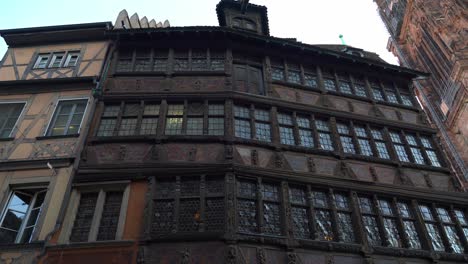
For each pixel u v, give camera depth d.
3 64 13.39
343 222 10.52
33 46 13.98
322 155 11.68
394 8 50.22
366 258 9.79
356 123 13.24
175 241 8.88
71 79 12.43
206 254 8.66
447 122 34.16
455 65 33.16
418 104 15.09
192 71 12.76
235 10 16.95
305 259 9.22
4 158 10.74
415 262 10.28
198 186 10.02
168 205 9.66
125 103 11.91
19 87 12.57
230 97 12.01
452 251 10.92
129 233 9.11
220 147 10.78
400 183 11.98
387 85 15.43
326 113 12.91
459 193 12.30
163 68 13.01
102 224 9.48
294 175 10.69
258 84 13.29
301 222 10.04
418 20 43.59
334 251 9.69
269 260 8.91
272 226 9.72
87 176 10.05
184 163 10.27
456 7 37.50
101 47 13.67
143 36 13.38
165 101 11.88
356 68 15.09
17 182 10.20
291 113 12.59
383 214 11.10
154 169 10.17
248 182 10.31
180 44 13.59
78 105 12.04
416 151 13.47
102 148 10.68
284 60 14.18
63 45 13.90
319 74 14.28
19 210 10.04
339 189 10.98
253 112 12.05
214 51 13.62
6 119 11.95
